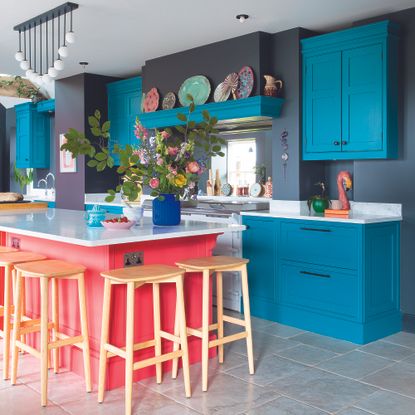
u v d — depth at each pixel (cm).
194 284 347
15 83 817
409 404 279
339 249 396
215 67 513
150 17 440
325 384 306
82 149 314
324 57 441
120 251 304
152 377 317
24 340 369
